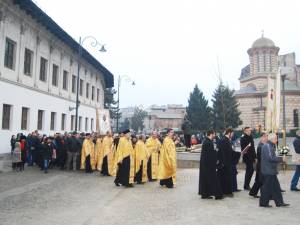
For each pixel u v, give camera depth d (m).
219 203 10.73
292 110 63.81
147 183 15.48
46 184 14.52
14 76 26.02
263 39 75.31
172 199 11.36
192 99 79.44
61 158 20.78
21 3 25.25
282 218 8.72
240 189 13.62
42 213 9.22
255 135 51.97
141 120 119.44
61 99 35.28
